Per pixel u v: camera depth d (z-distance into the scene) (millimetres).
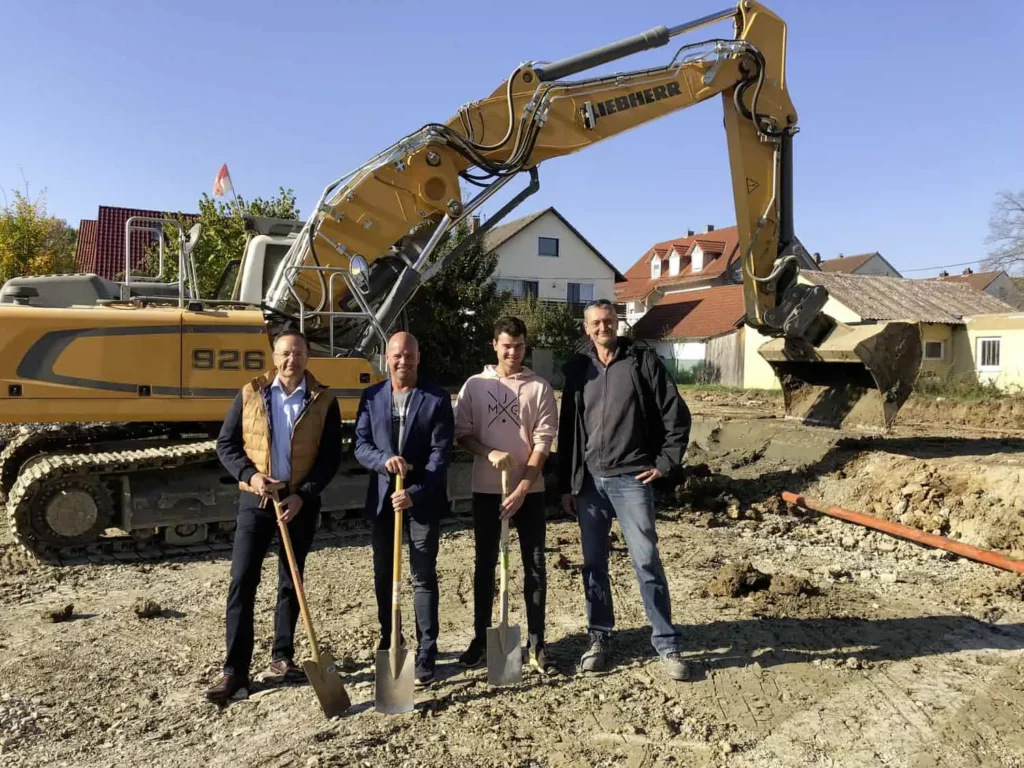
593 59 8141
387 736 3758
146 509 6848
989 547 7121
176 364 6734
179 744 3705
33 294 7258
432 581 4316
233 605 4129
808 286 9133
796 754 3619
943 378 20375
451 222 7730
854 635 5000
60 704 4098
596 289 38875
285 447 4215
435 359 23734
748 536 7578
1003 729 3842
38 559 6613
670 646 4355
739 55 8773
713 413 16828
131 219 8070
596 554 4512
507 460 4227
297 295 7363
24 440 7637
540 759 3566
